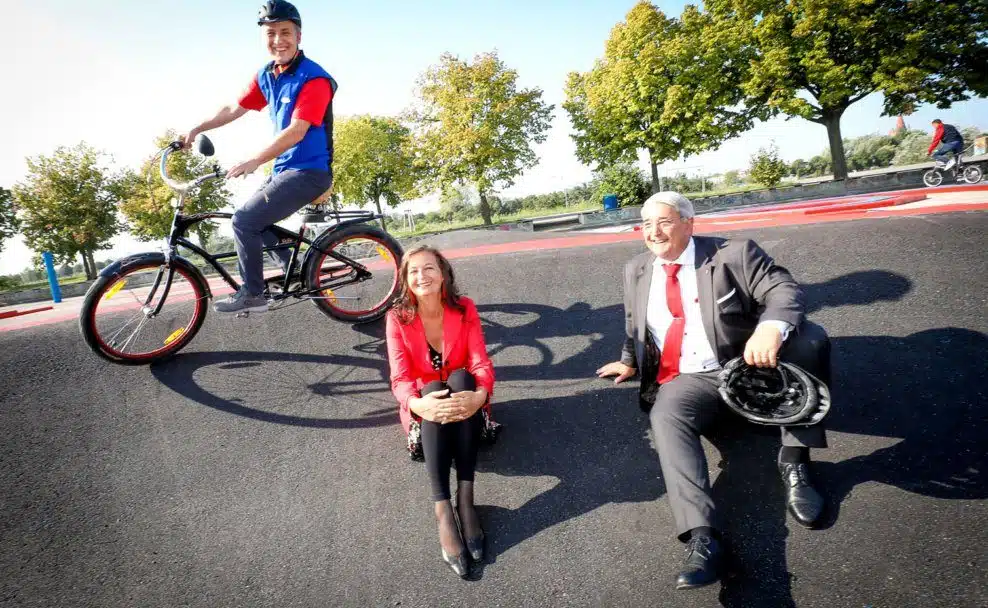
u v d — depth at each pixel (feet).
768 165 90.43
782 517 6.59
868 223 13.80
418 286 7.63
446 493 6.76
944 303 9.87
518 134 94.99
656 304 7.50
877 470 6.98
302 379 10.39
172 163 92.94
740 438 7.82
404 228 141.59
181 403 9.89
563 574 6.31
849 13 62.08
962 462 6.84
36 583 6.82
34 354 10.95
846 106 68.69
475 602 6.12
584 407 9.01
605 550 6.54
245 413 9.63
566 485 7.58
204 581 6.74
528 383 9.89
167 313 12.19
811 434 6.53
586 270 13.56
